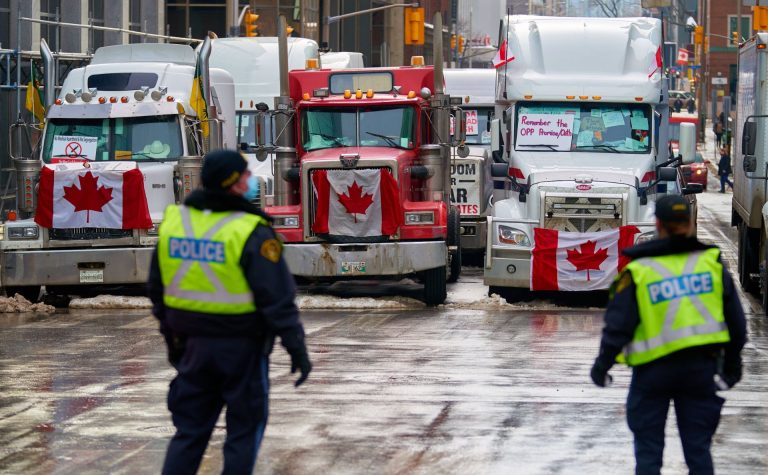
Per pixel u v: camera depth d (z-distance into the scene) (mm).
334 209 25578
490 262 25750
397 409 14586
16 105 43094
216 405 9555
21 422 13930
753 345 20406
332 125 27109
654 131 27125
